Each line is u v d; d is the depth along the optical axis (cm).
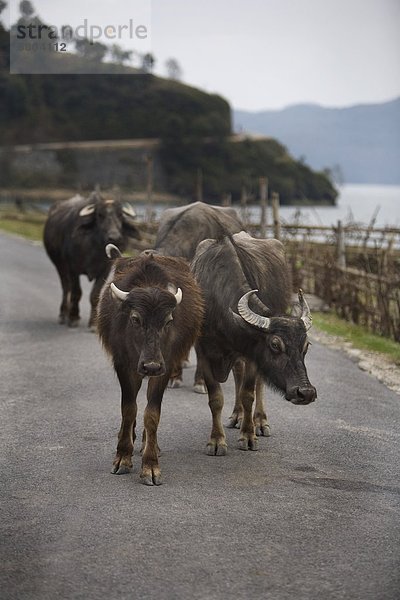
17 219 7344
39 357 1878
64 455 1184
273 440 1266
